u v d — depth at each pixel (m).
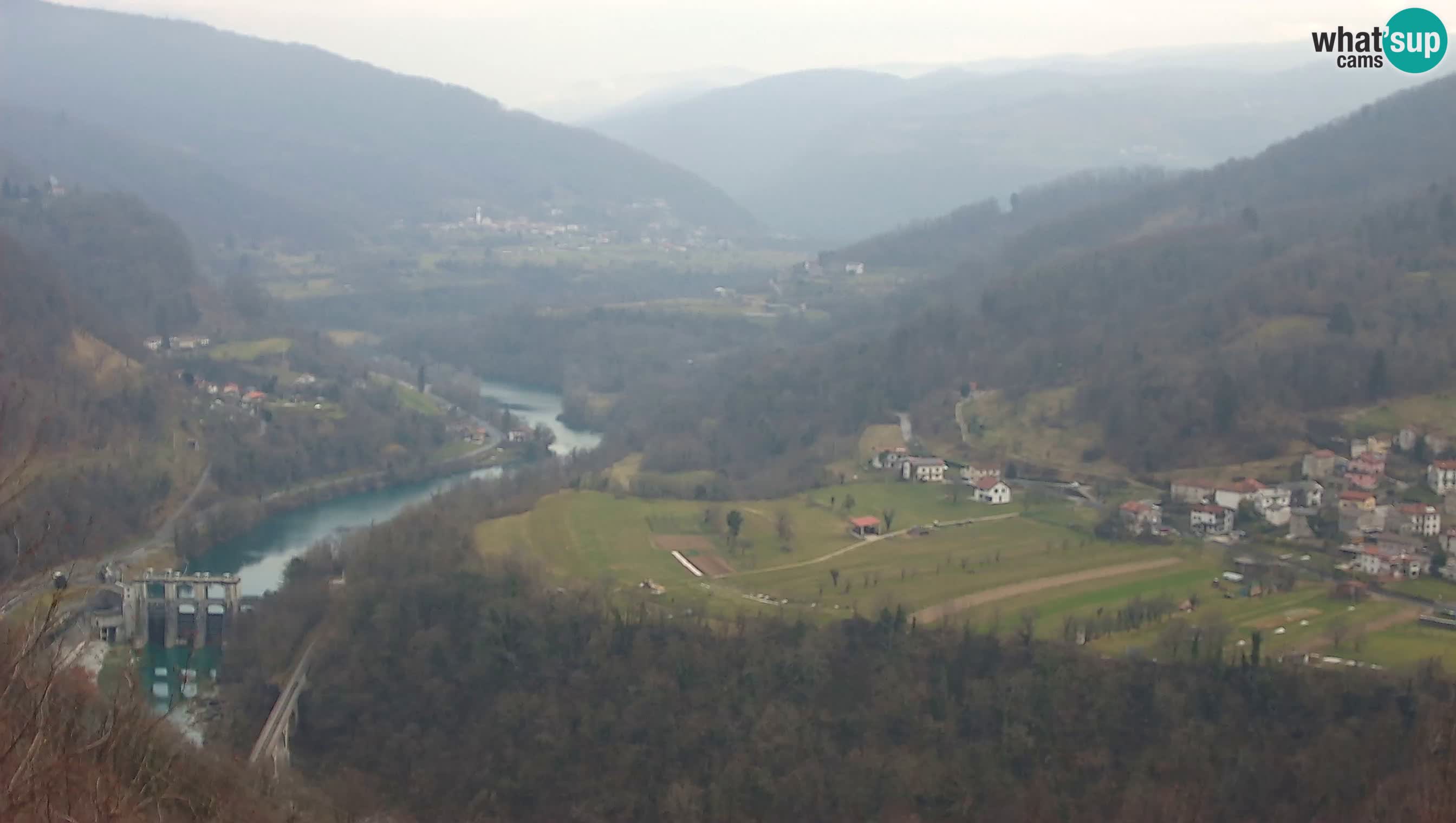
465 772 185.12
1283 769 152.75
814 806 164.62
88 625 176.25
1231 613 183.75
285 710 198.00
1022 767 162.88
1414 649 167.12
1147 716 163.12
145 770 88.12
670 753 176.12
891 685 174.50
